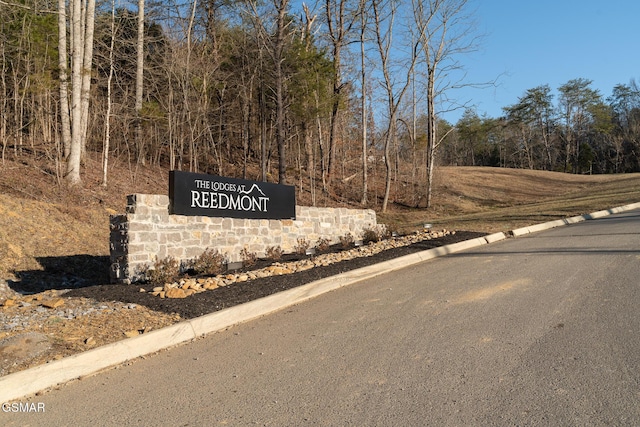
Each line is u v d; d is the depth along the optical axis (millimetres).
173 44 22531
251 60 24406
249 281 7984
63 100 16500
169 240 8906
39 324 5656
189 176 9352
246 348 5125
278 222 11586
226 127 27469
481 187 36812
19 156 16734
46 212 12656
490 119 78750
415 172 31469
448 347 4602
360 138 34844
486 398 3473
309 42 23750
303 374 4242
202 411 3643
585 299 5816
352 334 5297
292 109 23828
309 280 7945
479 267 8570
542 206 24234
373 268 8930
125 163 21297
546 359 4102
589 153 68375
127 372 4605
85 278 10609
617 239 10195
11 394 4023
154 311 6242
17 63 17406
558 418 3109
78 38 15656
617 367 3816
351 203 26484
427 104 27953
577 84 70312
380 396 3652
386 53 26844
